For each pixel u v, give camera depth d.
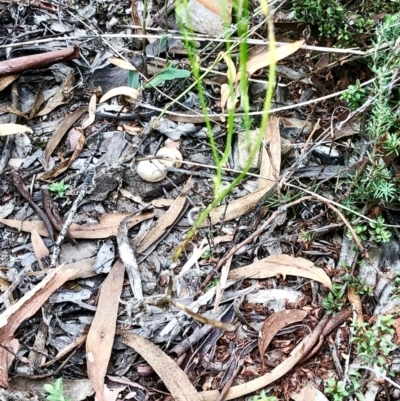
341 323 1.27
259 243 1.39
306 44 1.61
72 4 1.90
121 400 1.19
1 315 1.19
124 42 1.81
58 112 1.67
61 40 1.73
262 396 1.14
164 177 1.51
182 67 1.69
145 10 1.61
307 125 1.58
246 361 1.24
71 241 1.41
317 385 1.21
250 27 1.64
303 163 1.51
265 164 1.48
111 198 1.49
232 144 1.58
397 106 1.34
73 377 1.22
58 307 1.32
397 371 1.20
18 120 1.65
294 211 1.44
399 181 1.34
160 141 1.60
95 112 1.62
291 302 1.33
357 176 1.32
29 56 1.64
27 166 1.56
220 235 1.42
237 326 1.29
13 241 1.44
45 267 1.38
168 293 0.97
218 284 1.30
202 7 1.69
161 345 1.26
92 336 1.24
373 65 1.37
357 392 1.16
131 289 1.34
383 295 1.31
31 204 1.46
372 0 1.53
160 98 1.66
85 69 1.74
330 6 1.47
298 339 1.27
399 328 1.24
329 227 1.37
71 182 1.53
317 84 1.63
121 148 1.58
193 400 1.16
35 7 1.88
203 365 1.23
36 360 1.24
